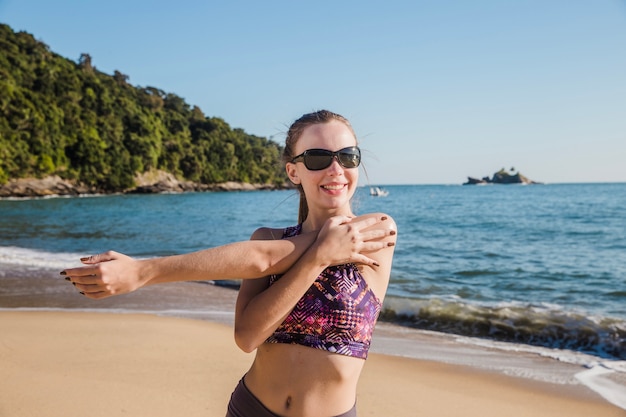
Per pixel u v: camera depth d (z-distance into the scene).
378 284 1.83
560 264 15.48
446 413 4.58
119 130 109.88
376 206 56.41
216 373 5.31
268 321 1.65
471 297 10.23
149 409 4.39
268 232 2.01
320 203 1.89
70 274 1.56
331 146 1.86
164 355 5.90
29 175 87.38
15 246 19.94
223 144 136.75
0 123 84.56
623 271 13.82
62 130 96.50
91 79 114.00
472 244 21.58
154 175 114.25
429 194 93.75
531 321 7.77
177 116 139.25
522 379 5.50
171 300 9.45
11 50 106.56
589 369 5.86
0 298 9.45
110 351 6.02
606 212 40.16
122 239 24.69
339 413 1.71
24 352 5.92
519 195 82.25
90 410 4.34
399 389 5.16
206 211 53.97
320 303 1.71
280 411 1.72
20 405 4.41
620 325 7.43
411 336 7.34
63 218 40.81
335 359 1.70
